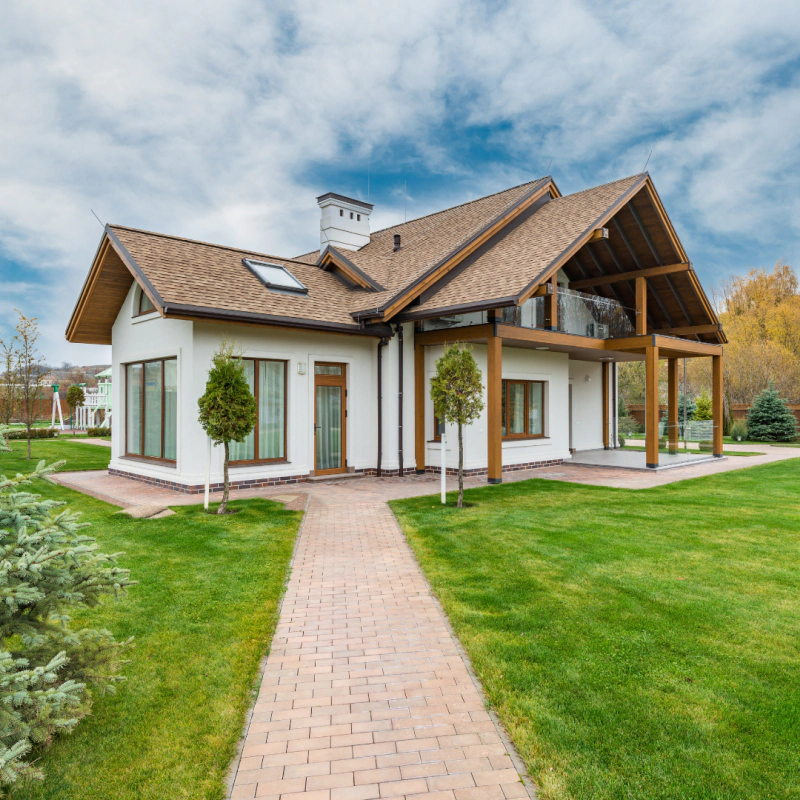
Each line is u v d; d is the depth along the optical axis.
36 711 2.83
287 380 12.22
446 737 3.25
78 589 3.37
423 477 13.23
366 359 13.48
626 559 6.49
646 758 2.99
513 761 3.03
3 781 2.35
